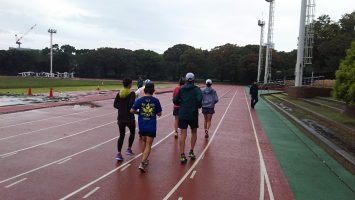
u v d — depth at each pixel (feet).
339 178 25.63
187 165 28.48
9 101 74.13
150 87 26.53
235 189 23.06
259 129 49.14
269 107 86.12
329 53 153.17
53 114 58.08
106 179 24.14
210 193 22.16
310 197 21.62
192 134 30.35
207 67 346.95
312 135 40.63
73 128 44.65
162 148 34.45
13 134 39.22
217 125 51.85
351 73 45.24
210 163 29.40
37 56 371.15
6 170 25.52
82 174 25.12
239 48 350.84
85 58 357.61
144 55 356.59
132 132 30.55
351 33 151.12
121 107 29.30
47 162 27.96
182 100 29.27
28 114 56.80
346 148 32.42
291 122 56.44
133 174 25.48
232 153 33.45
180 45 396.78
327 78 178.29
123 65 349.82
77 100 86.07
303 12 108.06
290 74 293.02
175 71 360.28
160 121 54.29
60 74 339.77
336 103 78.69
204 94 40.45
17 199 20.10
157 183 23.68
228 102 100.07
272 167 28.60
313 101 87.20
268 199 21.31
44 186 22.40
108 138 38.52
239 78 326.03
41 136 38.58
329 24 164.04
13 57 350.43
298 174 26.68
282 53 330.75
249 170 27.61
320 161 30.78
